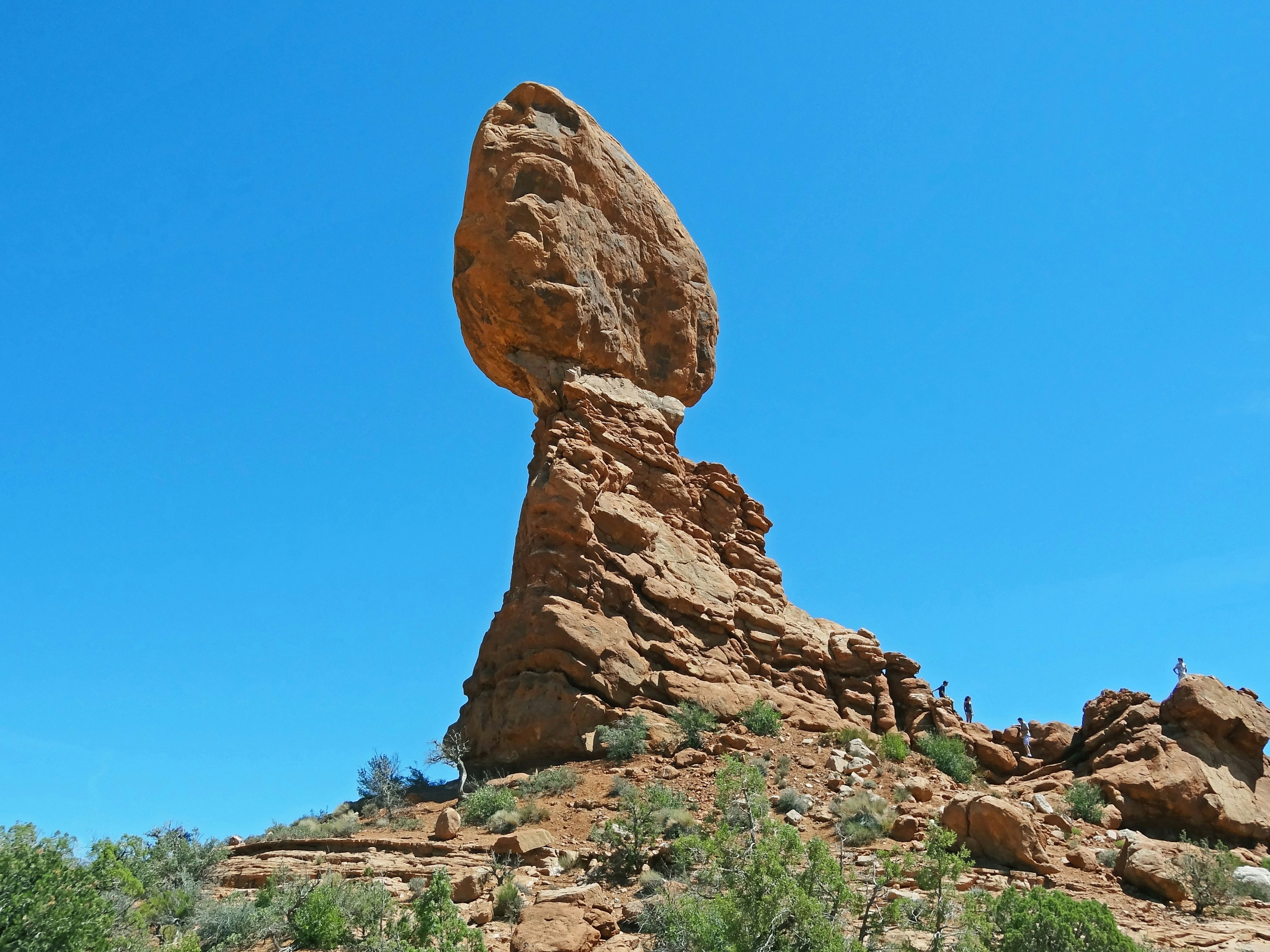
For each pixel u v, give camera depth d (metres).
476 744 34.81
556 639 34.22
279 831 30.38
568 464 37.12
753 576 40.44
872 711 39.12
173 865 25.25
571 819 28.28
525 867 25.14
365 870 24.92
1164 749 32.62
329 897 22.06
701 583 38.62
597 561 36.22
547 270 40.09
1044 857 25.38
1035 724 40.78
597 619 35.19
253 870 25.50
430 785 35.88
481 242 40.16
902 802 29.66
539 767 32.94
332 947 21.14
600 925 20.95
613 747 32.28
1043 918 18.78
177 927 22.16
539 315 39.84
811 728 36.25
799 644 39.38
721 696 35.69
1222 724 32.97
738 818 26.19
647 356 43.03
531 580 35.91
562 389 39.91
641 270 43.66
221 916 22.05
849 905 19.77
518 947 19.97
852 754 33.47
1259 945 20.66
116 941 19.33
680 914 19.72
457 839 27.50
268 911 22.27
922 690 39.69
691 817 26.62
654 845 25.06
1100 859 26.48
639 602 36.44
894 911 19.38
